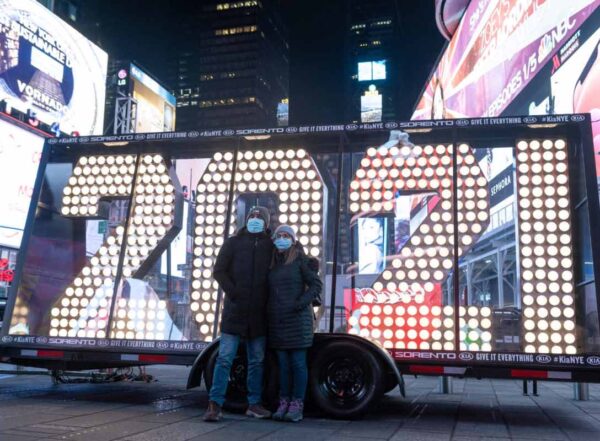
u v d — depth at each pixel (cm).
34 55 5066
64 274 744
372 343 560
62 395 697
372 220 674
